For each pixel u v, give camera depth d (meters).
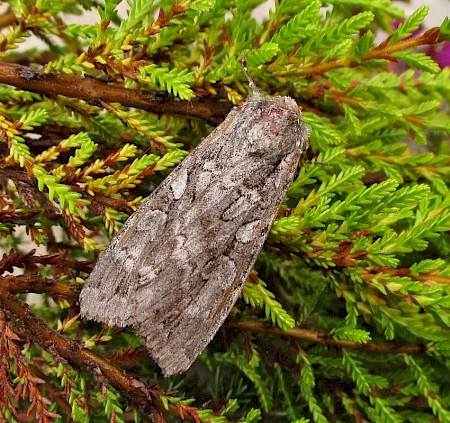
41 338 0.09
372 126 0.10
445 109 0.12
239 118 0.09
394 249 0.09
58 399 0.10
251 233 0.09
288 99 0.09
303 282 0.11
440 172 0.10
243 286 0.09
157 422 0.09
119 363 0.09
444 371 0.11
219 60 0.10
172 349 0.09
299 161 0.10
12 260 0.09
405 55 0.09
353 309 0.10
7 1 0.09
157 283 0.09
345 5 0.10
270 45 0.09
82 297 0.09
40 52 0.11
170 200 0.09
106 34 0.09
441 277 0.09
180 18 0.09
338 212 0.09
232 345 0.10
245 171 0.09
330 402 0.10
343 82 0.09
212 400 0.11
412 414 0.10
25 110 0.10
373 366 0.11
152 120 0.10
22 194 0.09
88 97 0.09
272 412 0.11
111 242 0.09
